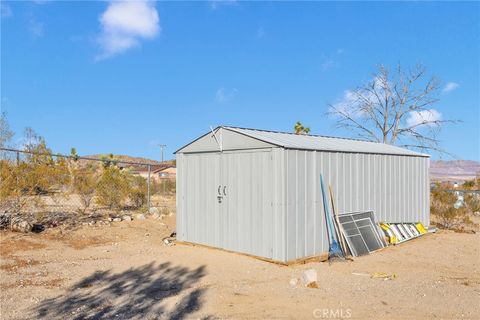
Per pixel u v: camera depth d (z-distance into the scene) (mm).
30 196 12070
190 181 10555
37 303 5797
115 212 16016
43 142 13031
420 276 8000
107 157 32750
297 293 6414
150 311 5543
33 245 9852
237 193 9398
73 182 15023
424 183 13852
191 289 6602
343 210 10164
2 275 7223
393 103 25062
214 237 9922
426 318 5352
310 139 11039
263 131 10734
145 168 41938
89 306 5723
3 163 11227
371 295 6391
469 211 18828
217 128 9883
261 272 7820
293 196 8742
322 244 9383
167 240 11023
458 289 6984
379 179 11609
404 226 12219
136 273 7641
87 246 10195
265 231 8812
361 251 9836
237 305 5793
